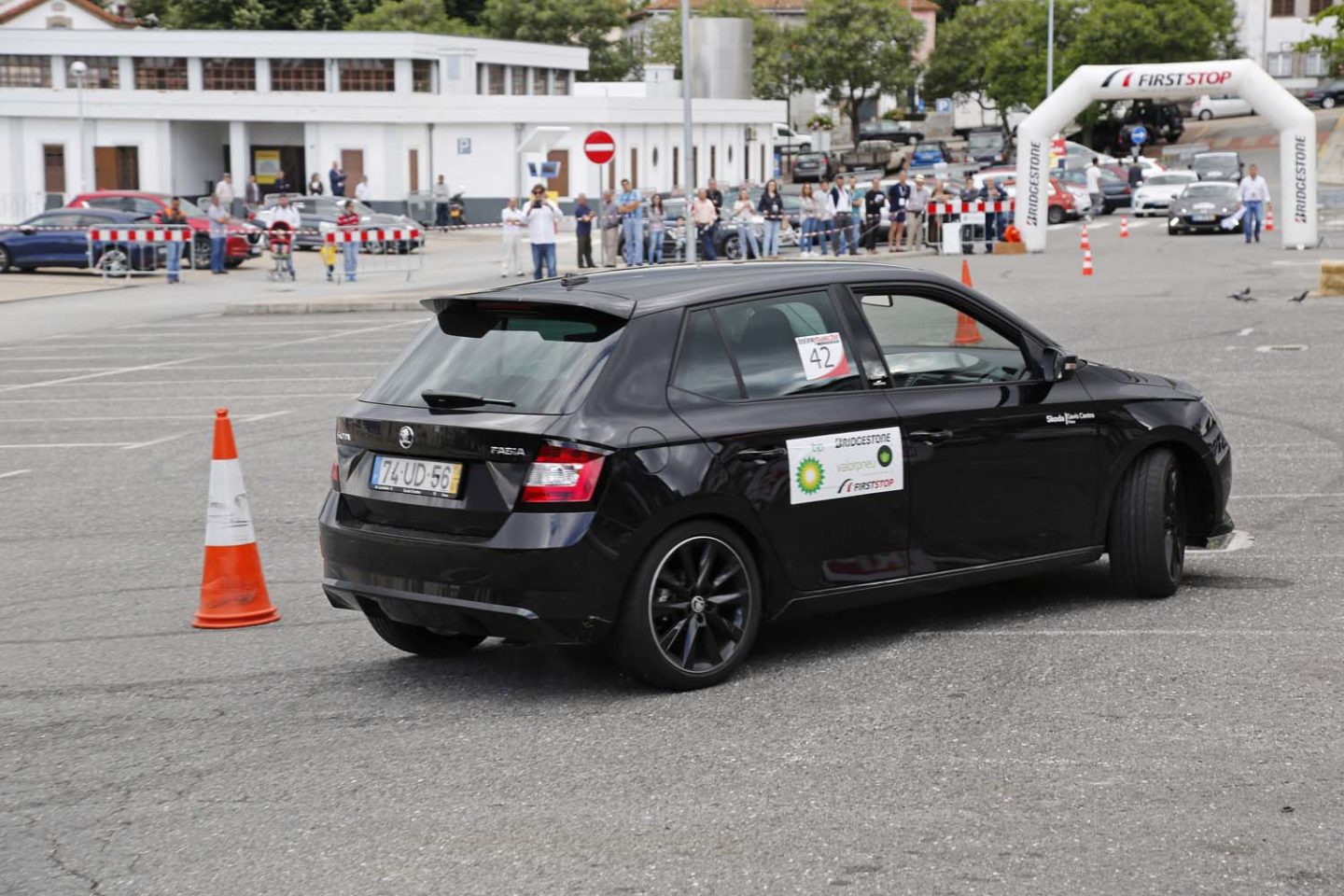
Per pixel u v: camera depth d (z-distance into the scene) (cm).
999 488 758
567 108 6394
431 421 674
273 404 1756
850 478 710
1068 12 8888
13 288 3647
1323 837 496
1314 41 6131
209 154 6712
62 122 6456
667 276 728
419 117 6350
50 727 663
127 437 1552
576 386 662
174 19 9131
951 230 4166
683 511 664
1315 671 675
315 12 9069
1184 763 566
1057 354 780
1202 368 1747
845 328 731
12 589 949
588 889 477
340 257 4434
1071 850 491
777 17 11156
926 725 621
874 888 469
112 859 514
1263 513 1029
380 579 691
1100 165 6316
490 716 661
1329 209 5438
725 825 523
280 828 538
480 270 4109
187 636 822
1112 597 825
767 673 706
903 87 9738
